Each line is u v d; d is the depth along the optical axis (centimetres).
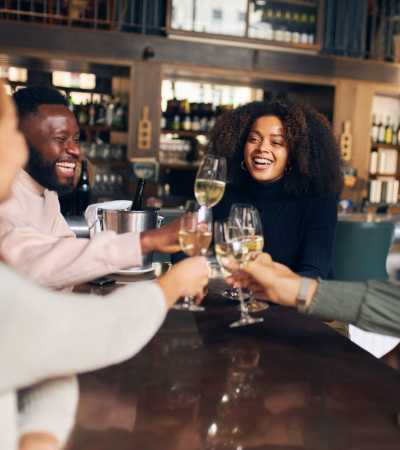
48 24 514
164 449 82
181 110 600
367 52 641
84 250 123
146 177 557
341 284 132
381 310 127
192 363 114
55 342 64
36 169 147
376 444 85
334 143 231
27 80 567
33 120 143
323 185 226
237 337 131
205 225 139
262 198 231
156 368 111
